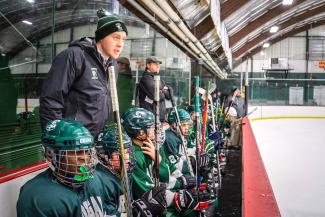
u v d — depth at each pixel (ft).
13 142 5.99
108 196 4.75
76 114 5.49
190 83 26.35
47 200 3.87
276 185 14.56
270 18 36.63
